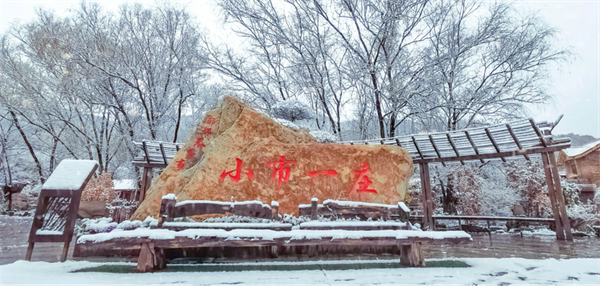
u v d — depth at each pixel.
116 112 13.59
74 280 2.69
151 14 13.74
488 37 11.18
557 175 6.79
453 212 13.01
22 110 13.88
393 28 11.36
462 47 11.48
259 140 5.43
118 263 3.51
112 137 16.17
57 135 15.54
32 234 3.43
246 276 2.93
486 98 11.30
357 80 11.77
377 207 4.19
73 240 5.64
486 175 13.26
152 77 13.46
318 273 3.07
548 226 9.50
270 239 3.21
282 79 14.18
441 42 12.14
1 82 12.95
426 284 2.69
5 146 16.31
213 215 4.58
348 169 5.43
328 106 14.14
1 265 3.26
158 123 13.62
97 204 8.98
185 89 14.19
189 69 13.93
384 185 5.42
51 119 13.90
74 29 12.42
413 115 11.63
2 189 16.03
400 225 3.78
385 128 13.08
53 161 16.38
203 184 5.02
